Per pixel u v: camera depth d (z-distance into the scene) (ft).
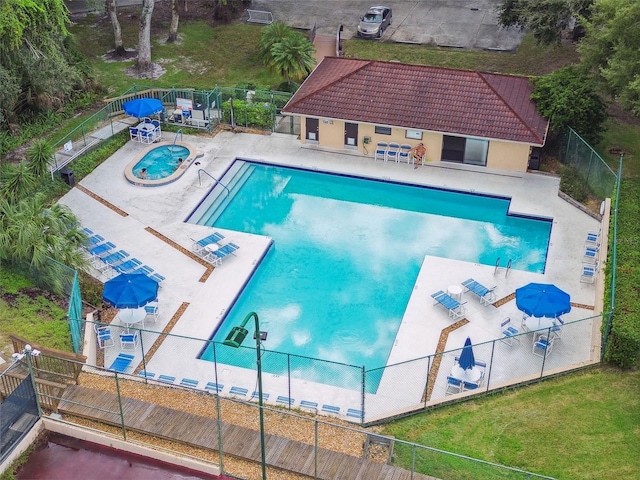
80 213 117.60
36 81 129.80
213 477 71.67
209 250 106.63
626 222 106.52
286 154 134.41
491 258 111.24
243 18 180.45
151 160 132.46
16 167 120.98
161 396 81.82
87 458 73.61
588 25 126.11
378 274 107.55
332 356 93.04
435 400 82.94
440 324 96.02
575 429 77.87
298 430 77.71
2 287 97.19
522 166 127.75
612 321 86.69
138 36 165.78
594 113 124.36
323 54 165.17
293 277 107.04
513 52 163.63
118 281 92.58
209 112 139.33
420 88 132.57
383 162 132.46
